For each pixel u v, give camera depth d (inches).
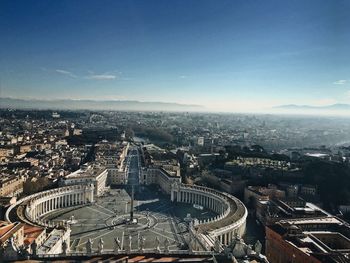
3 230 7057.1
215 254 5482.3
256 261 5319.9
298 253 7121.1
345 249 7859.3
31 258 5216.5
